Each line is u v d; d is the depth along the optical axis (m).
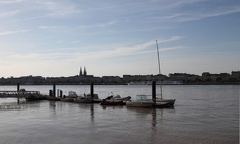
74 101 80.69
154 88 70.25
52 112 56.94
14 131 37.12
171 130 37.28
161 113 54.41
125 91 178.00
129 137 33.56
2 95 86.62
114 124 42.19
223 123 42.16
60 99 87.00
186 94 129.38
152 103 64.69
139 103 65.44
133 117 49.28
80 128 39.06
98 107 66.75
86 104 74.94
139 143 30.91
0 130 37.75
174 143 30.69
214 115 50.84
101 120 46.06
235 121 43.97
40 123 43.12
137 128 38.94
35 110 60.72
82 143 31.03
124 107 66.12
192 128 38.47
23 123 43.12
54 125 41.41
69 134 35.28
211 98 97.88
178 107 65.38
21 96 88.12
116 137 33.62
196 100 88.38
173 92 154.25
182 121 44.47
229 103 76.06
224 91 160.38
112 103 71.31
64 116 50.88
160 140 32.03
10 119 47.19
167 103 65.44
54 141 31.92
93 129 38.34
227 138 32.56
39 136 34.28
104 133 35.81
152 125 41.16
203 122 43.25
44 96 91.75
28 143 31.17
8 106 69.81
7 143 31.27
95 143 31.02
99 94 139.00
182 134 34.81
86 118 48.34
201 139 32.19
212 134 34.56
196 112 55.59
